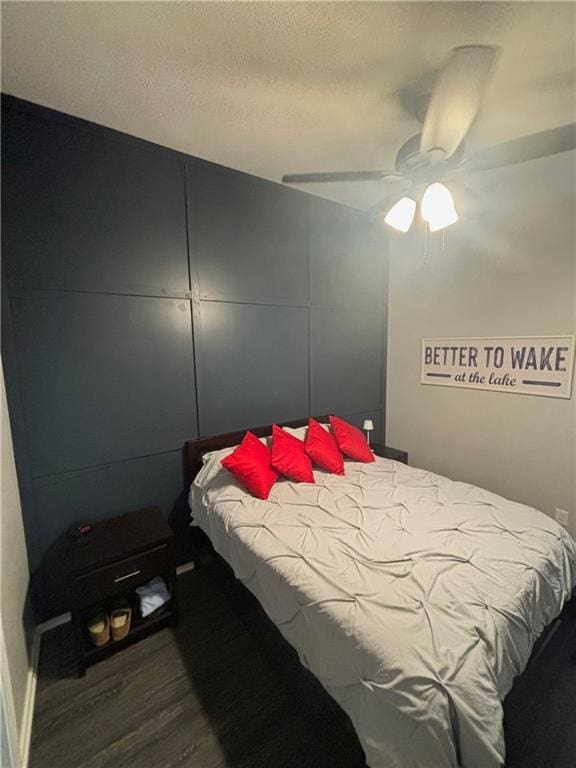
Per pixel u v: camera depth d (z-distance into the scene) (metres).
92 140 1.78
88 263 1.82
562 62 1.34
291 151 2.04
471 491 1.93
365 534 1.49
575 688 1.45
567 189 2.10
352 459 2.51
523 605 1.15
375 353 3.35
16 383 1.65
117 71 1.41
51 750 1.24
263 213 2.46
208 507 1.89
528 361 2.35
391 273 3.30
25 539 1.71
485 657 0.95
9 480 1.49
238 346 2.43
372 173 1.63
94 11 1.14
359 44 1.28
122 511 2.03
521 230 2.31
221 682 1.49
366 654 0.96
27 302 1.67
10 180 1.59
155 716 1.35
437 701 0.84
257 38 1.25
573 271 2.11
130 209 1.92
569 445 2.20
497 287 2.48
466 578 1.21
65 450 1.82
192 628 1.79
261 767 1.17
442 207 1.45
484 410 2.65
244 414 2.51
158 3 1.12
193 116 1.72
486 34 1.22
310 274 2.79
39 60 1.34
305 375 2.84
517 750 1.22
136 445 2.05
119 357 1.95
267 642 1.65
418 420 3.16
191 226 2.14
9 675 1.12
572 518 2.22
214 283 2.27
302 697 1.41
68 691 1.45
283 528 1.55
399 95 1.56
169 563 1.75
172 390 2.16
